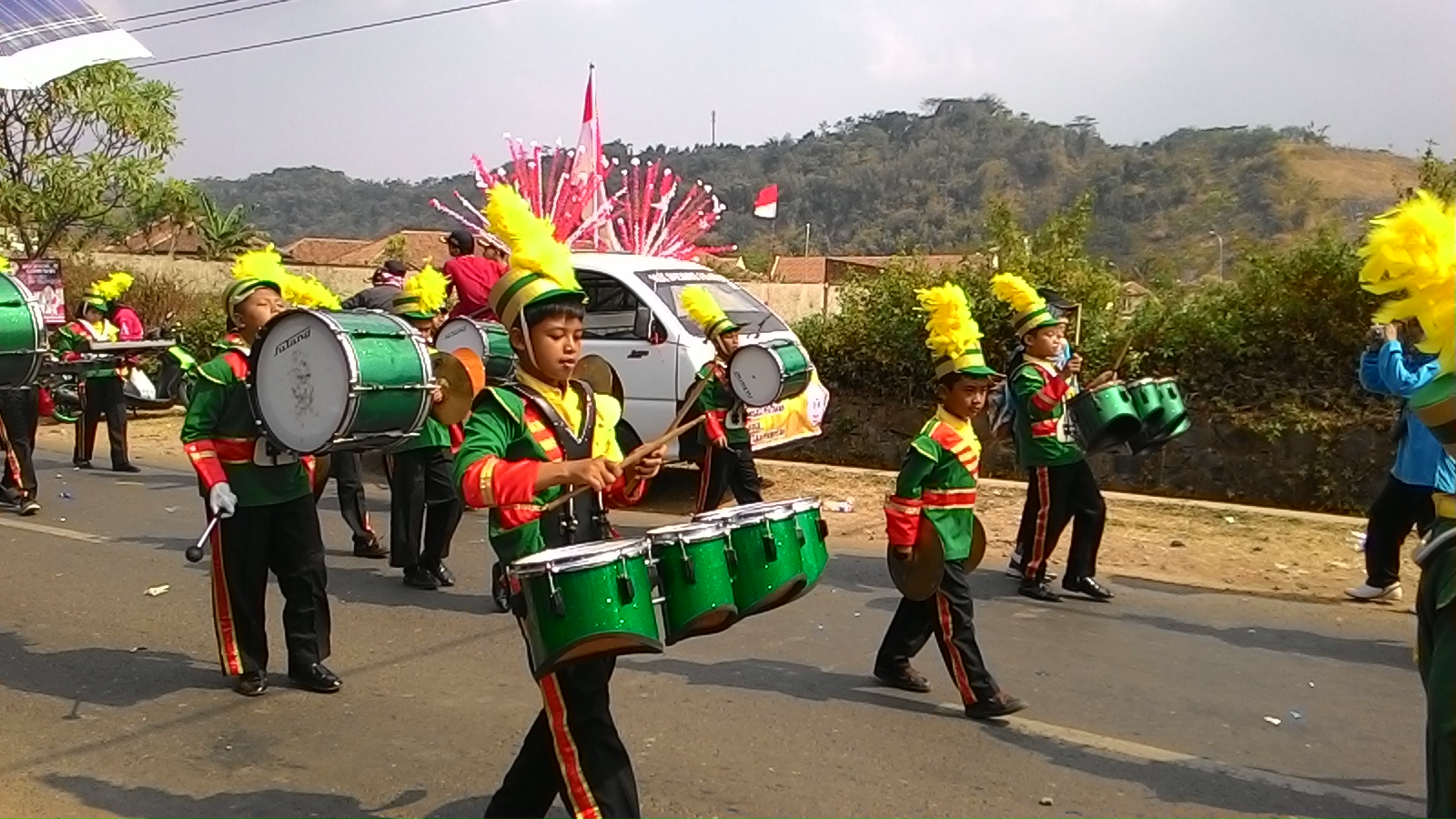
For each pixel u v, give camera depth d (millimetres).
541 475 3389
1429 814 2969
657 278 11031
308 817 4520
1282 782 4941
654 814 4559
